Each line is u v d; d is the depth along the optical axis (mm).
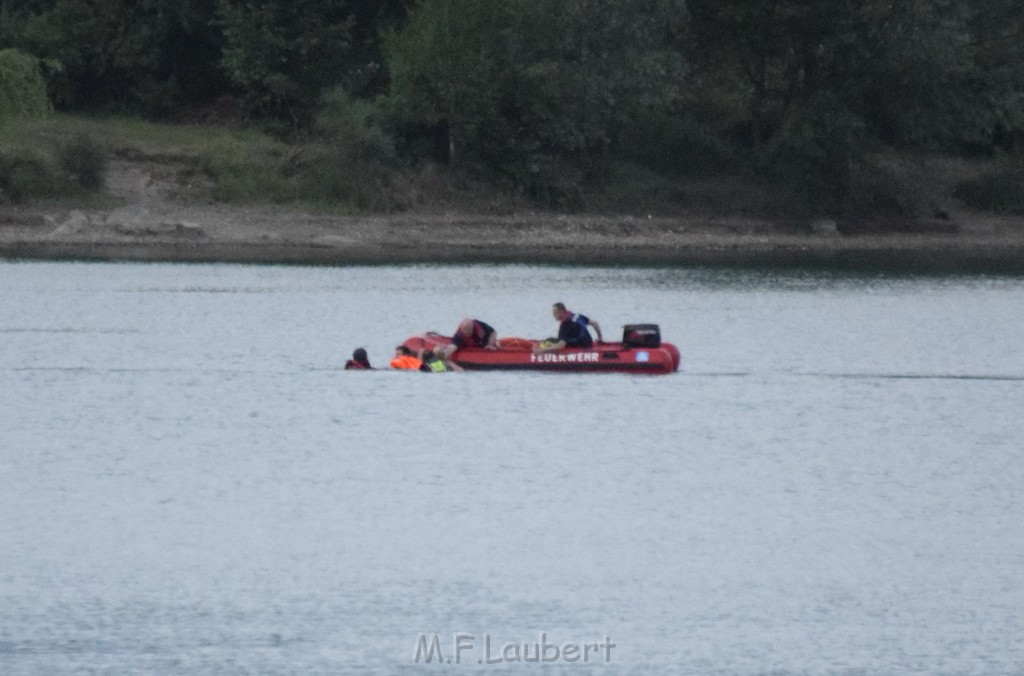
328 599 83062
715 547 92375
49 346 155875
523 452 113625
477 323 139625
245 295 197750
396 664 75062
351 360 142875
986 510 100688
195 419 123375
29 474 106625
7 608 81375
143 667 74312
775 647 77750
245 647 76562
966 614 82250
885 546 92875
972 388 142500
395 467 108812
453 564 88562
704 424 123500
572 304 197250
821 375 147625
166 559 88812
